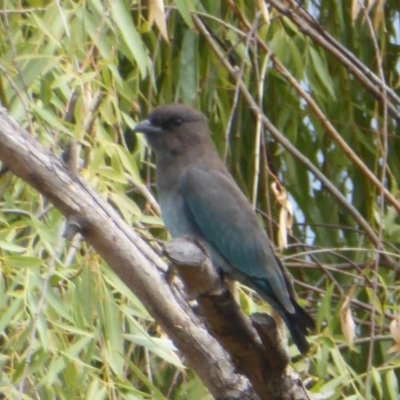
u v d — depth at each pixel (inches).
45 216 349.4
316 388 345.7
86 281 322.7
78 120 331.6
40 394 318.3
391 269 438.3
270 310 367.9
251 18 432.5
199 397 347.9
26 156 251.9
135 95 374.6
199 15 409.4
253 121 447.5
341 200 426.6
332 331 366.3
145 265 264.5
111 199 334.6
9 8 360.2
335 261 466.9
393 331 323.3
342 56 429.1
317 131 447.8
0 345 351.6
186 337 269.4
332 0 467.5
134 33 341.4
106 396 319.3
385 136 364.2
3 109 256.5
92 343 311.1
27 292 306.2
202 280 234.7
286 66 427.8
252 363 251.9
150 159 417.7
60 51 344.8
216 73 422.6
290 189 454.3
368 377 339.6
